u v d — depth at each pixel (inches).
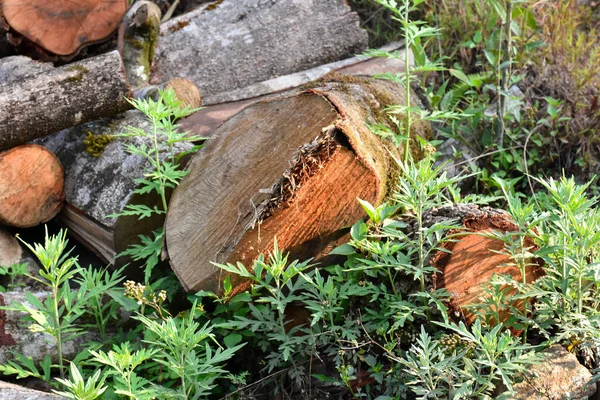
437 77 184.5
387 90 159.5
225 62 181.2
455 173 170.2
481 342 137.8
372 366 141.0
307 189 142.3
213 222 147.7
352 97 153.5
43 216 162.1
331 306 142.2
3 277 160.4
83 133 163.6
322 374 144.5
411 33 151.3
